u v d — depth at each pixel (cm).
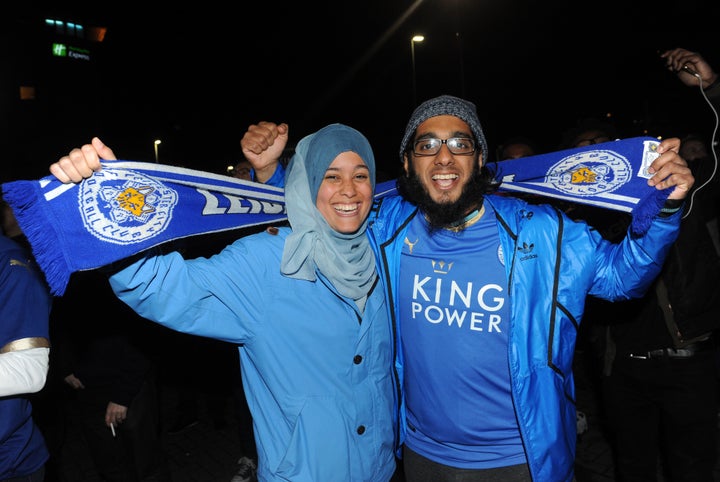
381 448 181
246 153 234
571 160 206
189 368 477
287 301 169
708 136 471
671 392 255
